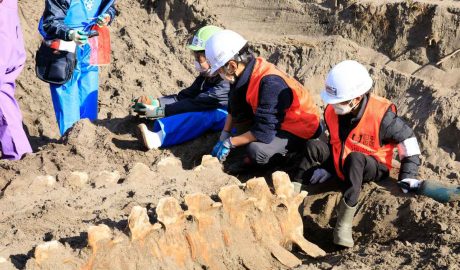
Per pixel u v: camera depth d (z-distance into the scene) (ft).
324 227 17.40
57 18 21.34
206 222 14.71
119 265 13.71
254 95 18.08
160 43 28.94
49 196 16.98
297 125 18.65
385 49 25.02
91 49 22.81
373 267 14.46
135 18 29.91
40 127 25.85
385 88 24.09
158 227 14.17
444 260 14.05
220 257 14.83
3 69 20.21
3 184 18.07
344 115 16.84
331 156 17.54
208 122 20.61
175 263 14.33
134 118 21.59
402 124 16.72
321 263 15.14
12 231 14.85
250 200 15.12
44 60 22.02
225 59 17.83
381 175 17.30
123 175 18.38
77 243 13.99
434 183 16.70
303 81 24.98
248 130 19.81
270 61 26.37
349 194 16.21
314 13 26.94
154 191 16.92
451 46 23.79
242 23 28.25
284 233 15.66
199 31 19.47
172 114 20.62
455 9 23.79
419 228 16.02
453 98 22.25
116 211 15.85
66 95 22.82
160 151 20.18
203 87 20.70
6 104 20.88
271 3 28.09
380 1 25.53
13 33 20.48
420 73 23.85
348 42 25.58
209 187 17.03
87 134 20.56
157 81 27.09
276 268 15.14
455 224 15.62
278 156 18.75
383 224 16.57
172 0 29.45
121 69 27.45
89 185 17.63
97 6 22.13
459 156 21.43
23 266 13.47
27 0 30.19
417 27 24.52
